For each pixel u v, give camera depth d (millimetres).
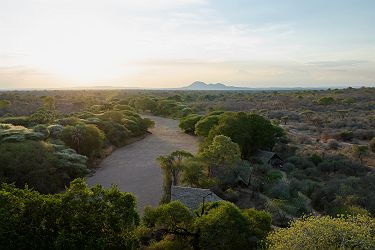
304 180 40719
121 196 19859
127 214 19438
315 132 79125
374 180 38438
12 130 46750
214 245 20234
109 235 19125
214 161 38688
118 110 90500
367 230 15195
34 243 18359
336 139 70062
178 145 69312
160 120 108625
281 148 58469
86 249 17797
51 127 55656
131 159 57156
